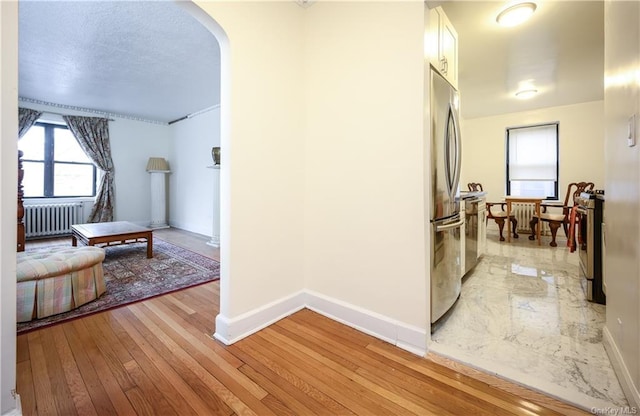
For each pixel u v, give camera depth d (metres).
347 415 1.19
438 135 1.83
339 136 2.00
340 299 2.03
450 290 2.06
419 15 1.62
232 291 1.75
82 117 5.36
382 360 1.57
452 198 2.05
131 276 2.99
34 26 2.61
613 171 1.41
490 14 2.32
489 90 4.17
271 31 1.93
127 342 1.73
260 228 1.91
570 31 2.58
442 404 1.25
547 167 5.23
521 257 3.80
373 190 1.84
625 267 1.26
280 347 1.69
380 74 1.78
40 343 1.71
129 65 3.45
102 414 1.18
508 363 1.52
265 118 1.91
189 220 6.02
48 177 5.21
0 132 0.93
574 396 1.27
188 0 1.49
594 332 1.85
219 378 1.41
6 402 0.96
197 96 4.66
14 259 0.99
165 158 6.55
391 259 1.77
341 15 1.96
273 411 1.21
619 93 1.30
